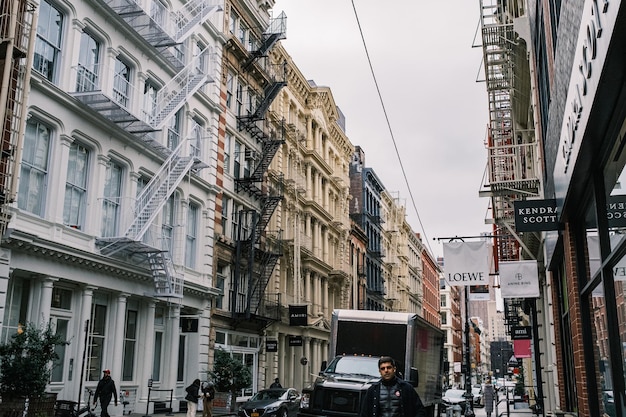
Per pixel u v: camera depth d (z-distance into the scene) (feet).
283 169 127.85
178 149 79.10
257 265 109.60
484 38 69.56
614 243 27.20
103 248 67.62
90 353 67.51
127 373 74.64
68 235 63.46
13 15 50.72
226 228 102.89
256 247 107.14
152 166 80.02
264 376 110.52
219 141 99.40
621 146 24.38
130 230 69.97
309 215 137.80
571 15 25.82
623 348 26.84
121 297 71.87
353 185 197.47
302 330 131.64
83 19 67.26
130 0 70.59
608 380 30.60
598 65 20.58
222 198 102.32
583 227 37.52
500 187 67.10
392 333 54.24
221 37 100.37
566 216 39.09
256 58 112.88
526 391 175.32
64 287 64.08
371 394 23.50
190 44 92.02
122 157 73.77
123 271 71.15
